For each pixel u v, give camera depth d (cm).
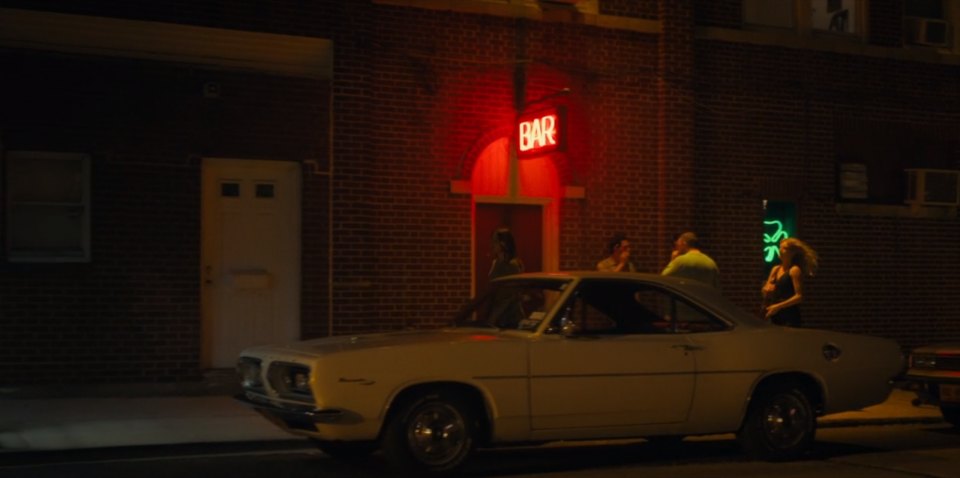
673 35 1516
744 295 1570
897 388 1498
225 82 1284
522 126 1402
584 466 928
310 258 1321
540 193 1468
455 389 836
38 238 1226
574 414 868
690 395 907
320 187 1328
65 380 1215
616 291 919
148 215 1249
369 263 1348
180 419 1095
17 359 1198
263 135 1300
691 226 1521
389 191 1366
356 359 802
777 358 943
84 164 1233
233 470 873
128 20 1230
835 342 976
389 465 841
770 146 1590
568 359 866
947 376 1153
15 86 1198
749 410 945
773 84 1593
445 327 976
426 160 1386
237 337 1302
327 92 1330
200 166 1273
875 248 1664
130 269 1241
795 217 1616
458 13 1408
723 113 1562
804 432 962
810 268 1301
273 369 845
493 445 865
